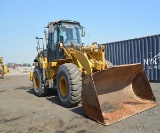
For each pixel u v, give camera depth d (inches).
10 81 612.7
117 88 209.0
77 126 158.9
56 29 253.9
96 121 166.6
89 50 220.7
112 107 187.6
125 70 194.5
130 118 170.6
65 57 239.9
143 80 210.1
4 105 249.4
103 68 201.9
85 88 176.2
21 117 192.5
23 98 290.0
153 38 381.7
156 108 194.7
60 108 215.8
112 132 143.3
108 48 467.8
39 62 291.0
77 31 265.4
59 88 227.0
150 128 147.0
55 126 161.9
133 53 417.7
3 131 157.8
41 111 208.8
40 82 286.7
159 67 375.9
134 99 213.0
